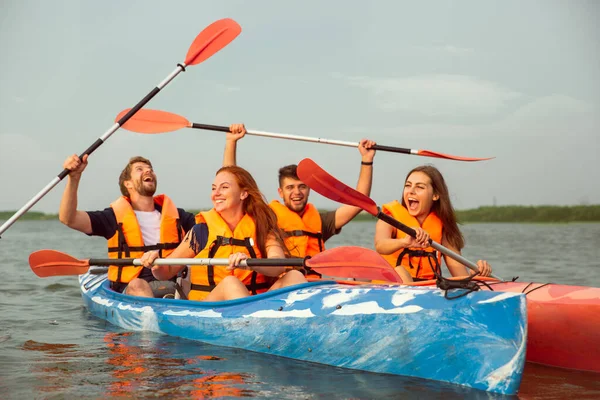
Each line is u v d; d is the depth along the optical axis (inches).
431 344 123.9
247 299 154.2
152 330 172.7
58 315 205.6
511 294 117.7
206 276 168.4
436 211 195.0
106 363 137.6
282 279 163.5
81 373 129.2
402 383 122.2
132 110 202.8
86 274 260.4
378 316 130.6
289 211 197.6
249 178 169.6
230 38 219.0
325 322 137.5
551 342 146.1
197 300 166.6
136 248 201.0
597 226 1131.3
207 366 135.0
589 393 119.6
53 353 147.8
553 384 127.4
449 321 122.3
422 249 189.5
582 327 140.9
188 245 173.0
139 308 177.9
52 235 898.1
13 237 822.5
